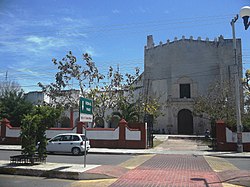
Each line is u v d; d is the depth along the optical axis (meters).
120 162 17.44
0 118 37.06
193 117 49.78
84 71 37.62
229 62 50.28
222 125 25.97
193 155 22.30
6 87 51.91
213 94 42.81
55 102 39.12
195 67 51.91
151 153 23.52
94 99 36.94
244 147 25.30
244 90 42.41
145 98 41.50
